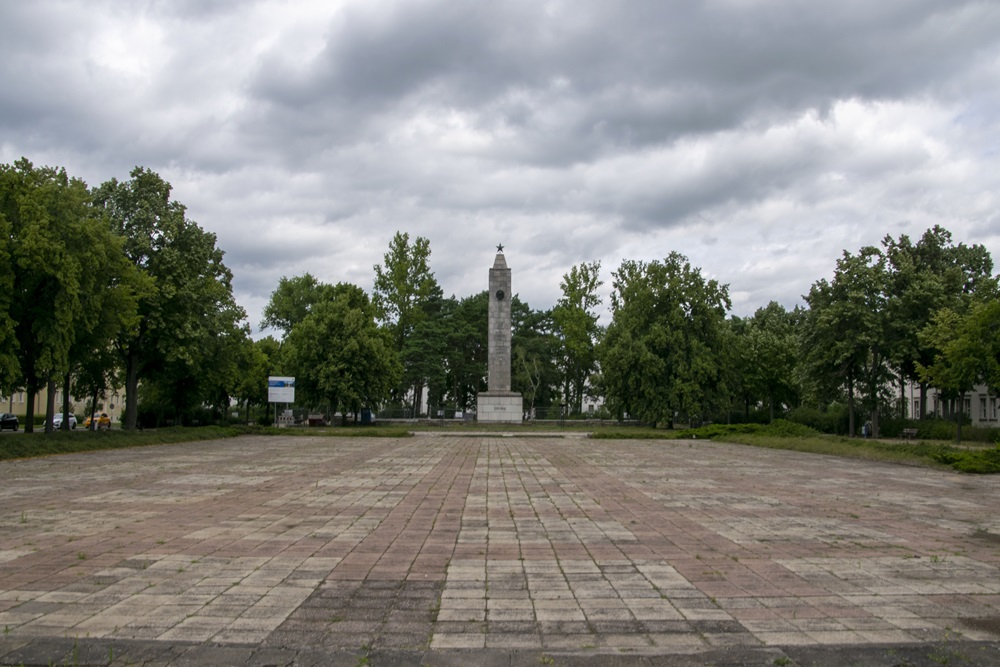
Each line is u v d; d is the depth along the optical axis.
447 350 81.69
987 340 31.23
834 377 46.53
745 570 8.56
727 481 19.05
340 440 40.62
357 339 58.38
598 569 8.58
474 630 6.28
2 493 15.60
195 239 39.91
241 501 14.45
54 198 29.31
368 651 5.74
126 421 38.50
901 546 10.05
